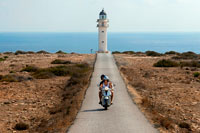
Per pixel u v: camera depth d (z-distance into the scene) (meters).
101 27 96.94
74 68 50.22
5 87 34.88
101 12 97.56
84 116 17.61
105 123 15.90
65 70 46.78
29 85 36.53
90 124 15.70
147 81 37.53
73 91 28.53
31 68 50.44
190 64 56.88
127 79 37.91
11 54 86.06
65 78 43.19
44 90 33.06
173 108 22.08
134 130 14.48
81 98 24.12
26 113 21.98
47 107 23.94
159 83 35.88
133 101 22.58
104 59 64.62
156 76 41.97
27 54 85.06
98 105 21.11
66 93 28.55
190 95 27.72
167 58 74.12
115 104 21.36
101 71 45.28
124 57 75.25
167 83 35.97
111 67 51.03
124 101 22.52
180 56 77.25
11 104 25.47
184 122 17.42
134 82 34.12
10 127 18.09
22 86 35.94
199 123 17.89
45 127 16.56
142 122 16.06
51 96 29.20
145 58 73.12
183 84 35.06
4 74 46.53
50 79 42.19
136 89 30.55
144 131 14.30
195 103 24.16
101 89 19.91
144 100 22.16
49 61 66.00
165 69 50.78
